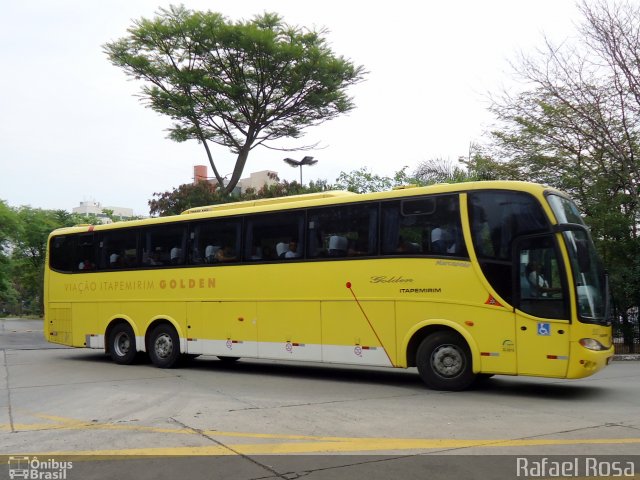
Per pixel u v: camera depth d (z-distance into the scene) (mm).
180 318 13477
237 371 13367
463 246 9945
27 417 8195
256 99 24719
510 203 9727
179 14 23969
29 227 52094
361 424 7477
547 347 9203
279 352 11797
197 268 13273
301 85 24406
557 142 21016
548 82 20469
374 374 12703
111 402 9242
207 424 7551
